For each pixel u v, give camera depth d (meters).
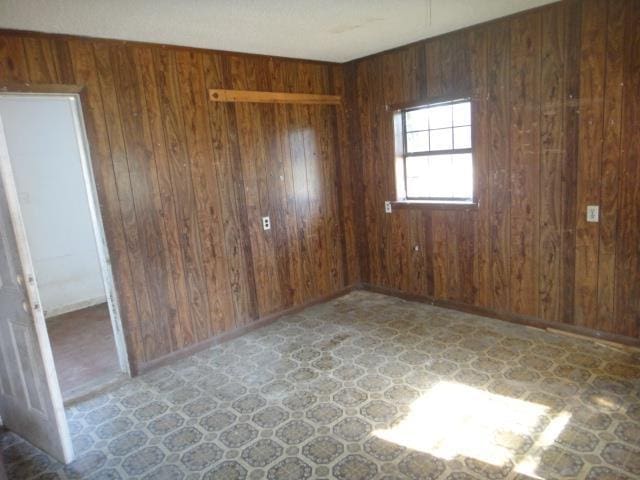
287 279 4.38
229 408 2.84
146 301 3.43
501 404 2.63
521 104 3.42
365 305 4.54
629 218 3.04
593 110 3.08
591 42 3.01
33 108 4.78
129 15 2.69
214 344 3.84
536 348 3.30
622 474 2.02
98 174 3.13
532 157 3.44
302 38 3.52
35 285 2.29
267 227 4.16
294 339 3.84
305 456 2.32
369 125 4.53
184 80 3.51
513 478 2.05
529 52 3.30
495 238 3.78
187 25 2.96
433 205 4.12
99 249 3.30
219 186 3.78
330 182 4.65
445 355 3.31
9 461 2.49
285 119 4.20
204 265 3.74
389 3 2.86
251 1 2.61
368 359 3.35
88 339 4.22
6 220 2.23
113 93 3.16
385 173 4.49
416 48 3.96
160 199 3.45
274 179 4.17
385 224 4.62
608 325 3.27
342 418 2.63
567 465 2.11
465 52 3.65
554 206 3.39
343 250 4.86
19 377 2.53
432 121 4.10
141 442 2.56
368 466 2.21
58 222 5.01
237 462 2.32
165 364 3.55
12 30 2.74
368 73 4.41
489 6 3.09
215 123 3.71
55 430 2.40
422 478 2.10
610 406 2.53
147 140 3.35
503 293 3.82
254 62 3.93
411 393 2.83
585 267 3.31
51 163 4.93
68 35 2.94
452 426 2.47
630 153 2.97
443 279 4.24
